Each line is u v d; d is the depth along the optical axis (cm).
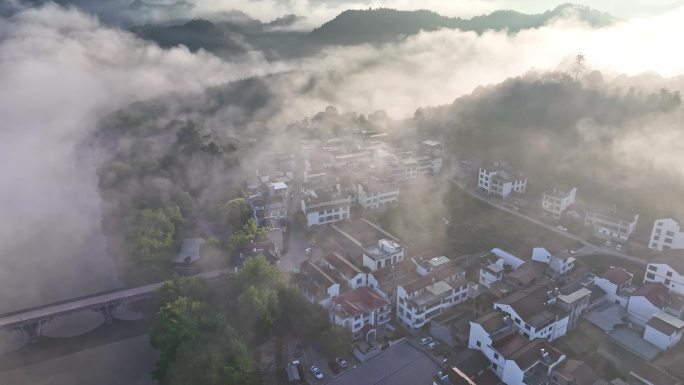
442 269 14225
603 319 12756
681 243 15638
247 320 12781
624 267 15588
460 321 12750
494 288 13650
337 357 12156
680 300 12825
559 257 14575
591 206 18400
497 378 11038
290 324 13125
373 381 11106
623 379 10900
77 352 13738
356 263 15875
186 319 12012
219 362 10619
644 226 17700
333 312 12812
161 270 15938
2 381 12681
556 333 12288
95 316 15300
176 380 10625
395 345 12281
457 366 10969
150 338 12581
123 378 12762
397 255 15625
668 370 10525
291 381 11419
